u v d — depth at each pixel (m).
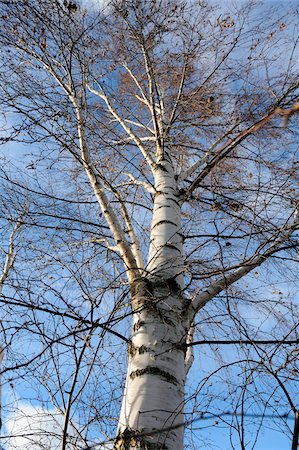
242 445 2.21
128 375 2.85
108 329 2.81
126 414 2.62
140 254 3.97
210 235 3.86
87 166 4.09
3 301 2.91
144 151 4.95
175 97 5.79
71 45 4.60
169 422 2.54
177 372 2.82
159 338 2.92
